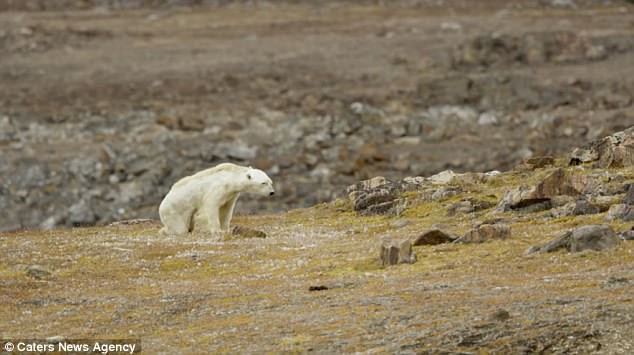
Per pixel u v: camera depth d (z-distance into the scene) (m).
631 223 78.38
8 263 83.38
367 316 63.66
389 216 96.88
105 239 92.00
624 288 63.97
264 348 60.34
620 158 98.25
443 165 194.38
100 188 189.50
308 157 199.00
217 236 90.69
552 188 88.44
